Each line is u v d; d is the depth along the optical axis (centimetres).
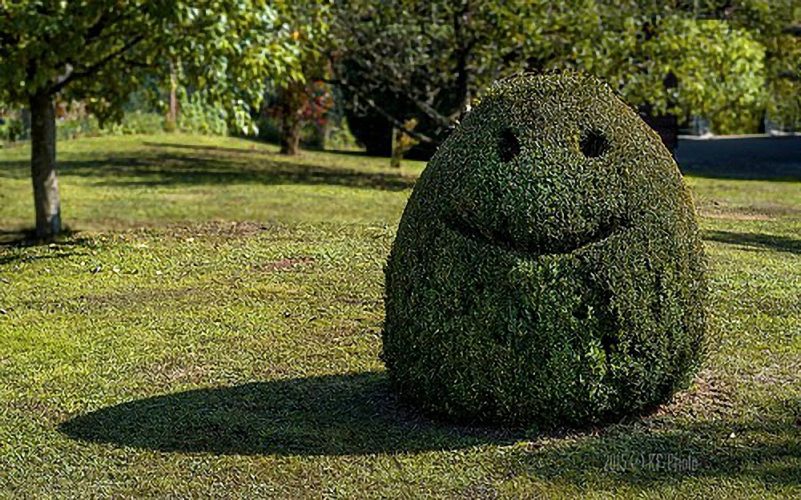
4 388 538
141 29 950
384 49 1576
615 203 423
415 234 441
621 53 1414
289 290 792
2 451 440
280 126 2327
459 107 1552
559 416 434
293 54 1020
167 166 1873
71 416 489
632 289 425
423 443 434
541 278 418
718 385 520
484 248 423
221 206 1304
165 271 875
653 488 384
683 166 2227
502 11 1409
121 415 488
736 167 2198
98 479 407
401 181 1689
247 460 424
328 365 578
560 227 418
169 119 2700
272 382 543
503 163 426
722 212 1330
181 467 418
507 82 458
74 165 1872
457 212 428
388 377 514
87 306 743
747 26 1739
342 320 694
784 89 2083
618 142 434
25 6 873
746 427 453
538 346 421
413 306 438
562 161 424
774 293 772
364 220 1180
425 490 388
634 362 430
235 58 953
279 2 1025
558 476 396
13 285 827
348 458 423
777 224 1205
